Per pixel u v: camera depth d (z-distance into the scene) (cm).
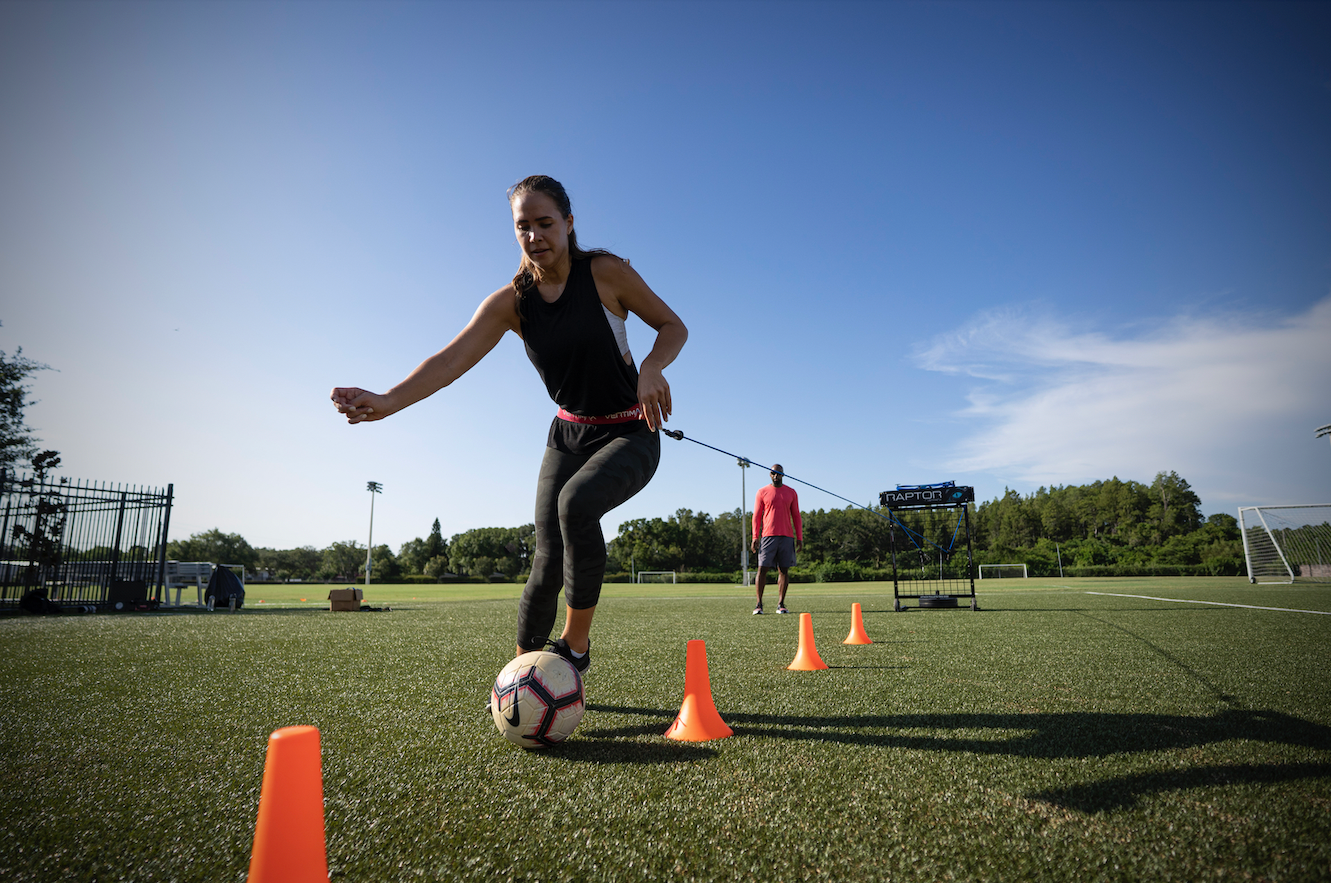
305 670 356
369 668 364
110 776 178
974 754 185
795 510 827
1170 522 8475
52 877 121
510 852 128
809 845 128
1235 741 191
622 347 235
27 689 303
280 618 789
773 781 166
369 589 3269
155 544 1124
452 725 231
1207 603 840
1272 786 153
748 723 230
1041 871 115
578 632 232
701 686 221
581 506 208
